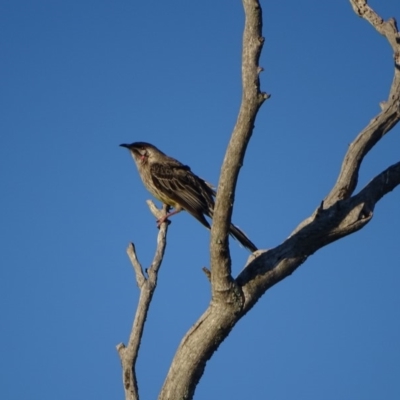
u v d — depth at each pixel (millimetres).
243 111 10312
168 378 11695
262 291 11977
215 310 11648
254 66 10188
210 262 11453
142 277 11867
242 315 11766
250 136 10500
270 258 12125
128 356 11523
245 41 10211
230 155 10586
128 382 11523
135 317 11656
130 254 12055
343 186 13055
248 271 12000
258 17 10141
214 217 11039
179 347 11750
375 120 13641
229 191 10781
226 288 11523
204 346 11648
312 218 12609
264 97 10203
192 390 11711
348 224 12297
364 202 12438
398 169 12883
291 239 12289
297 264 12227
